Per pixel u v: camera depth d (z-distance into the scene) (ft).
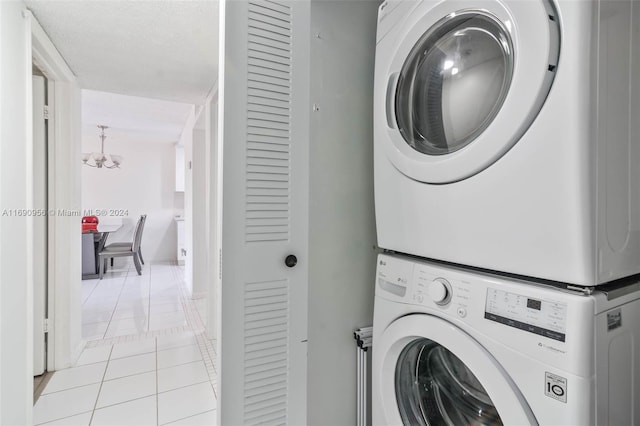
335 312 4.17
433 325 2.86
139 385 6.93
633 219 2.38
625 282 2.43
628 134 2.31
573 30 2.03
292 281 3.67
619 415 2.22
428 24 2.99
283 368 3.64
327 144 4.10
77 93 8.29
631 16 2.35
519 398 2.27
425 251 3.06
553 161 2.12
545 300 2.19
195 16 5.72
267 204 3.52
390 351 3.36
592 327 2.04
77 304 8.10
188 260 14.29
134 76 8.28
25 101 5.19
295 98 3.67
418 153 3.08
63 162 7.54
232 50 3.31
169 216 21.12
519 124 2.25
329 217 4.13
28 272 5.22
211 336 9.28
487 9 2.48
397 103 3.40
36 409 6.08
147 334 9.57
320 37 4.03
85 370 7.52
